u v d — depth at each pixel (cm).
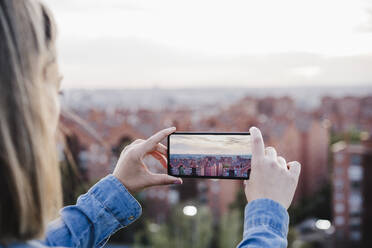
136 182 75
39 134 42
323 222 2486
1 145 39
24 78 42
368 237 2202
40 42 44
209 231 1009
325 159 3481
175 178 76
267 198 59
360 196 2139
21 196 40
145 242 1075
